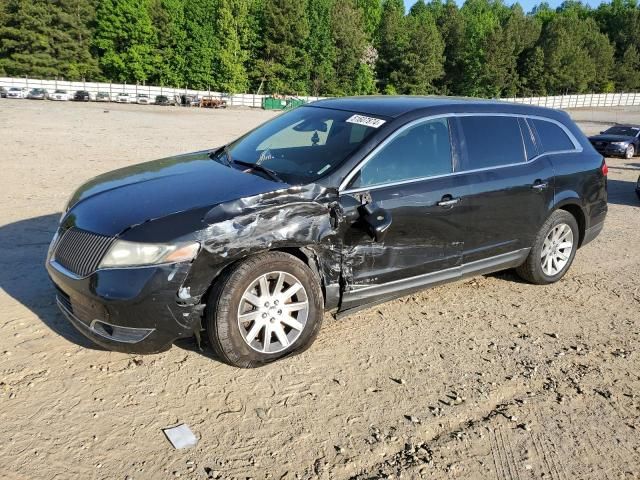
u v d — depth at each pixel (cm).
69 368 359
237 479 278
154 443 298
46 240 615
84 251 345
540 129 546
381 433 321
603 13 12244
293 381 365
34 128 1952
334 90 8556
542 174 522
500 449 316
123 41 7581
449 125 468
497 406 357
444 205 441
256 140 487
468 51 9581
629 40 11494
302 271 375
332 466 292
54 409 319
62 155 1297
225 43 7825
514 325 475
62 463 279
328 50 8331
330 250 389
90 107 4047
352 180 402
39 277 501
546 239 550
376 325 456
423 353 415
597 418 350
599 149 2330
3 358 365
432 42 8762
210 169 433
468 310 500
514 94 9656
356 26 8844
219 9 7681
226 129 2675
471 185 462
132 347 341
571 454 316
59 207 773
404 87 8950
